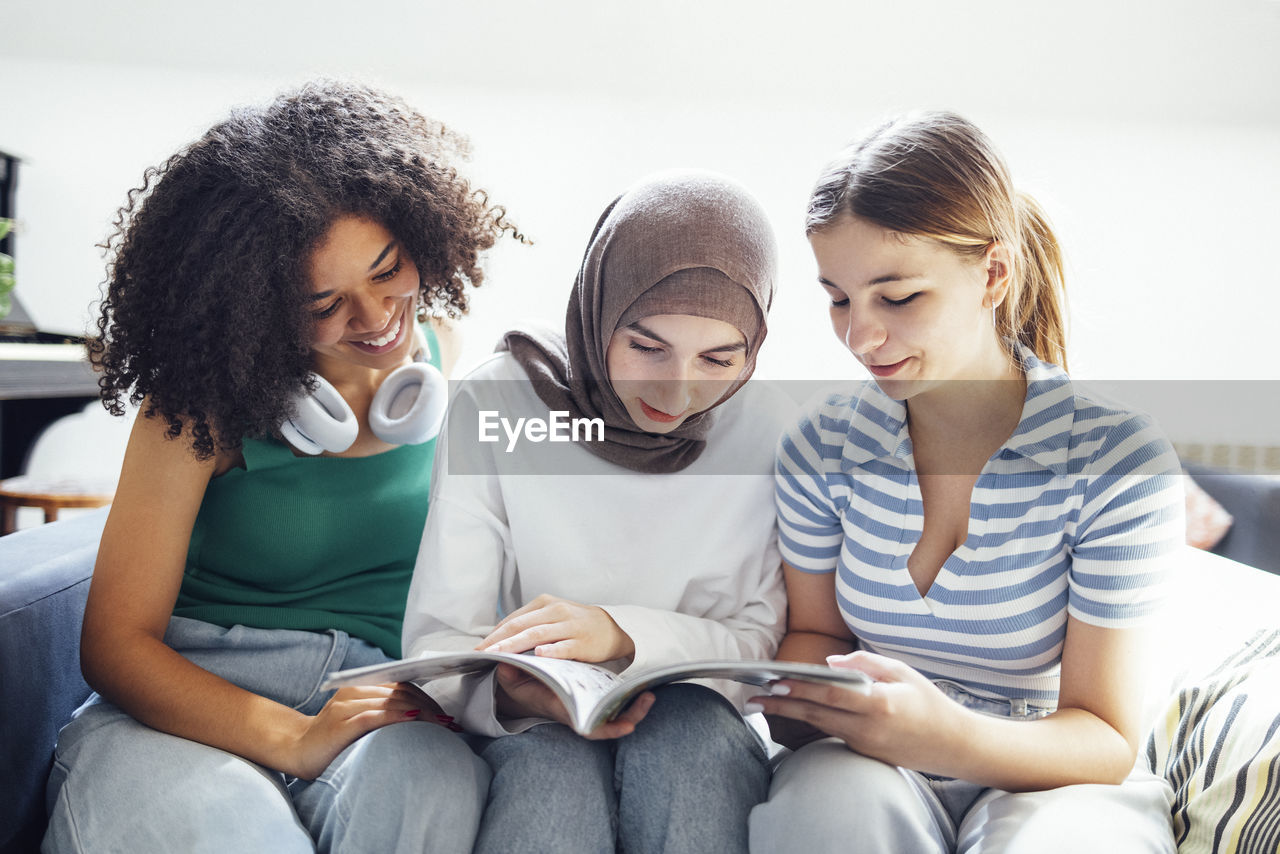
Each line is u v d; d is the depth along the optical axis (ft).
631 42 9.39
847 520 3.25
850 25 9.06
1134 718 2.88
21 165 10.17
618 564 3.51
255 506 3.56
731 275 3.11
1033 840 2.44
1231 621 3.68
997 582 3.00
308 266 3.22
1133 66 8.66
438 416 3.61
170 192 3.35
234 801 2.81
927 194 2.74
